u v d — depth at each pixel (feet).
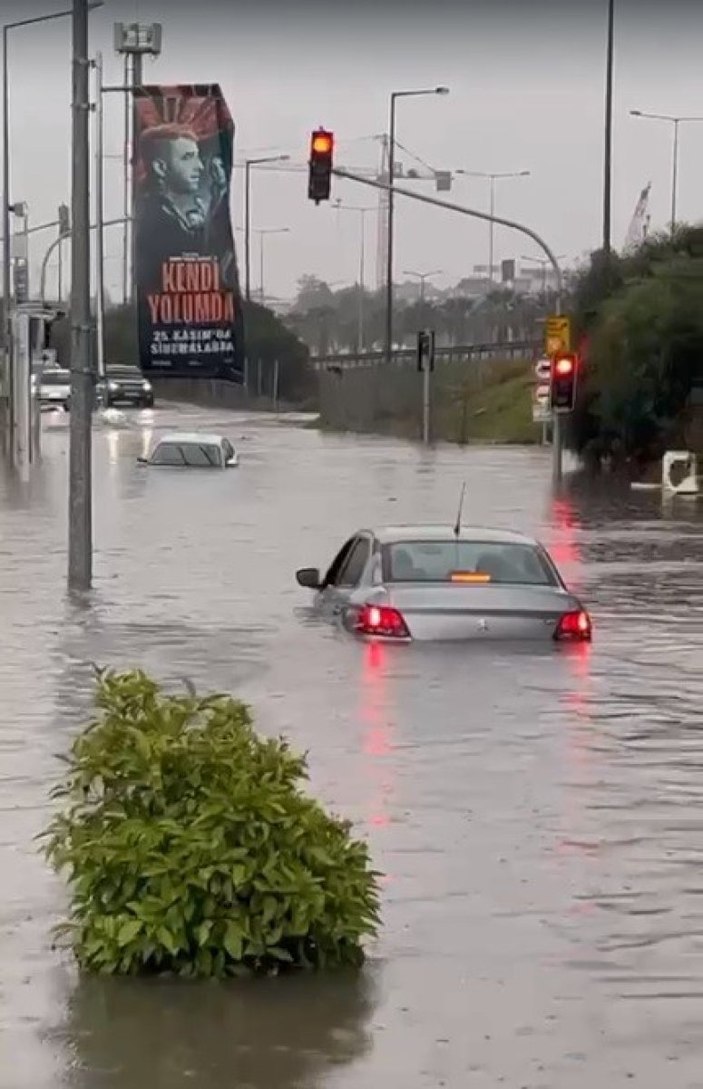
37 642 137.18
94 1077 47.91
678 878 68.85
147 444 485.15
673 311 403.13
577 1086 47.65
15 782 85.87
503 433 539.70
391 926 61.93
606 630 144.46
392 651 123.75
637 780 86.94
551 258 345.31
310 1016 52.60
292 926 55.21
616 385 406.62
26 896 65.67
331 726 100.01
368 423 610.24
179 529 248.52
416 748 93.97
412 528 134.51
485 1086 47.55
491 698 108.78
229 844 55.21
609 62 442.09
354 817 78.33
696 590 178.60
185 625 146.51
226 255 194.70
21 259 472.85
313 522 263.08
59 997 53.93
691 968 57.77
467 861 71.10
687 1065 49.21
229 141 194.29
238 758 56.49
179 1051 49.78
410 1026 51.90
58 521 251.80
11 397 429.79
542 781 86.48
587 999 54.60
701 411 404.57
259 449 487.20
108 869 55.31
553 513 288.92
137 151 195.00
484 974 56.80
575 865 70.74
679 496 330.34
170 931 54.95
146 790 55.98
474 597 124.67
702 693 112.06
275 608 158.30
